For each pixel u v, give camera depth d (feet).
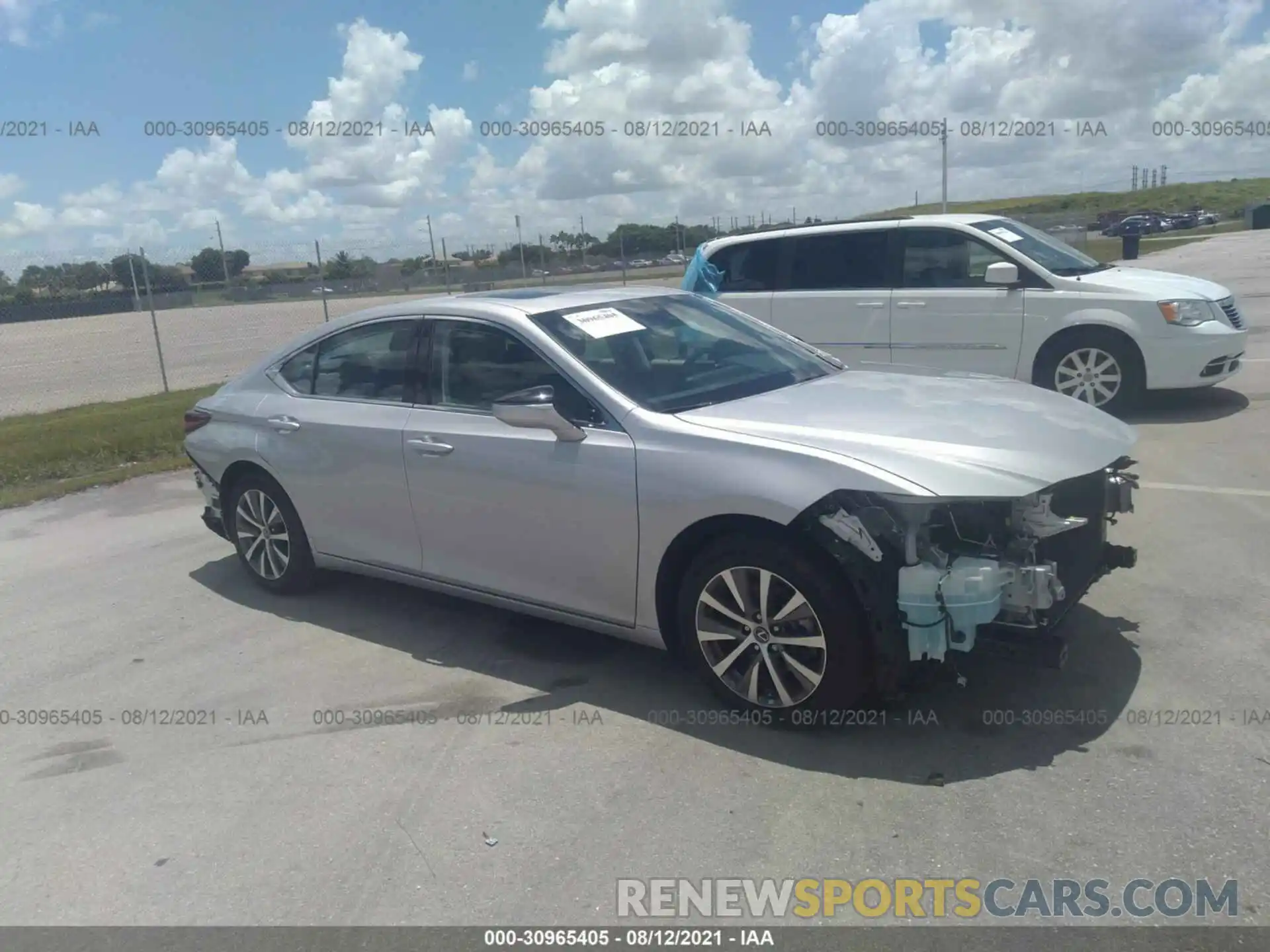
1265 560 17.33
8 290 57.67
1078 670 13.85
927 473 11.70
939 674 12.64
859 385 15.25
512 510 14.76
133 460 34.27
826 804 11.24
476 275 72.74
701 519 12.76
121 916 10.27
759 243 33.50
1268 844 10.08
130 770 13.19
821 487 11.86
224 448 19.01
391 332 16.90
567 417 14.32
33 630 18.57
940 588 11.45
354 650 16.57
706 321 17.12
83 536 24.97
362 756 13.08
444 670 15.55
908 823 10.79
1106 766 11.57
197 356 74.08
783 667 12.69
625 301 16.76
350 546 17.58
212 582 20.54
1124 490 14.01
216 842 11.43
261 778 12.73
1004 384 15.49
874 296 31.35
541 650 16.07
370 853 10.98
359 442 16.67
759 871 10.22
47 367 72.02
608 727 13.34
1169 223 211.41
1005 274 28.73
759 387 15.06
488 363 15.47
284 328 89.15
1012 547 12.02
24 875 11.10
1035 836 10.43
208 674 16.05
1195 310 28.25
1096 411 14.38
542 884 10.27
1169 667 13.78
